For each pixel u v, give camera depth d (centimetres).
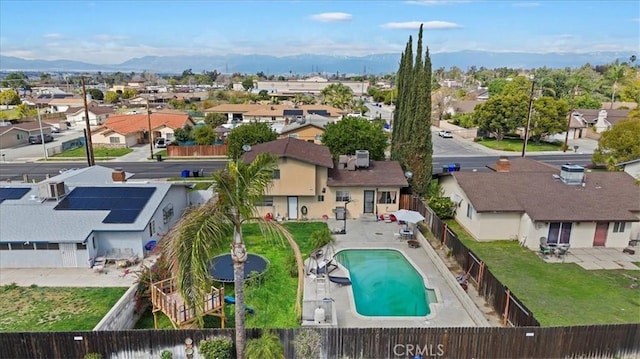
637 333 1507
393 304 2075
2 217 2438
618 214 2703
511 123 6875
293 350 1492
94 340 1467
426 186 3638
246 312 1920
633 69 13675
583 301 2022
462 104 9881
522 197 2878
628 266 2450
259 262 2455
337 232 3016
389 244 2823
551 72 14512
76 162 5528
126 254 2448
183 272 1151
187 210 1298
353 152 4072
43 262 2355
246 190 1231
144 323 1888
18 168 5147
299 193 3225
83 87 4069
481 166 5231
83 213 2508
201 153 6016
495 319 1817
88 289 2111
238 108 9644
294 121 6912
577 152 6250
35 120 8425
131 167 5266
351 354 1517
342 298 2081
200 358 1484
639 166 3916
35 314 1867
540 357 1515
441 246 2725
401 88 3862
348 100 11531
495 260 2527
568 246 2692
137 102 13300
